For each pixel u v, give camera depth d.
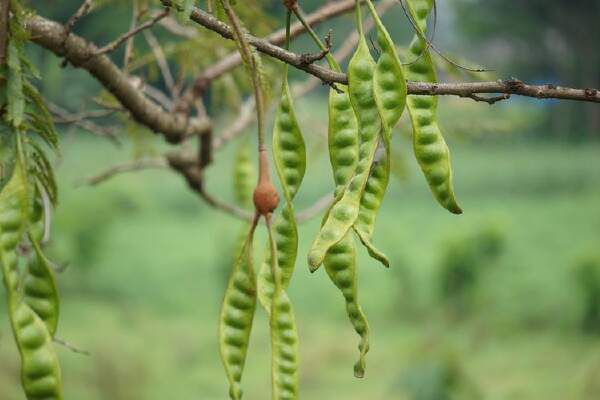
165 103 4.50
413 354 9.98
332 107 2.05
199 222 34.22
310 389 14.54
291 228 1.97
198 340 17.92
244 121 5.20
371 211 1.98
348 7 4.04
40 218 1.88
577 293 18.03
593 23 58.12
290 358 1.92
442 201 2.05
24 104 1.93
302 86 5.57
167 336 17.92
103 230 21.97
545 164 51.75
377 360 16.00
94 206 21.75
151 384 14.45
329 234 1.91
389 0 4.79
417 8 2.05
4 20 1.92
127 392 13.98
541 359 15.50
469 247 18.62
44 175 1.94
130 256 26.55
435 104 2.06
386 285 22.08
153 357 15.43
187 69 4.65
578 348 16.27
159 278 24.09
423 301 19.86
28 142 1.91
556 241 28.23
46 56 3.98
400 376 9.79
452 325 17.92
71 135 4.26
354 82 1.96
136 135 4.87
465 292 18.67
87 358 15.02
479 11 59.16
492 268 19.30
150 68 4.53
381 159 1.99
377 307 20.11
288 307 1.94
